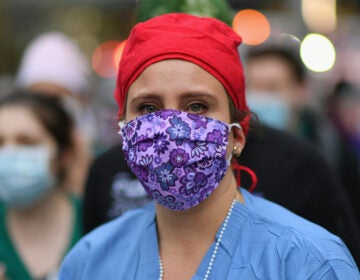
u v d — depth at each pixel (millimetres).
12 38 33438
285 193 6305
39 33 34438
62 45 14359
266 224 4508
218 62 4508
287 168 6359
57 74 13594
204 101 4516
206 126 4508
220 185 4695
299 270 4250
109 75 36125
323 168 6496
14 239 8039
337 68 22484
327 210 6398
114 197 7234
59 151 8609
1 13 32375
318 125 10945
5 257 7949
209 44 4508
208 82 4484
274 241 4391
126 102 4773
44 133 8469
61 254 7996
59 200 8344
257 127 5551
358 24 26438
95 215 7371
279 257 4328
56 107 8734
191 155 4484
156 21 4633
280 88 10148
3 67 33031
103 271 4957
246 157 6391
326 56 18469
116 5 28156
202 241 4633
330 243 4398
